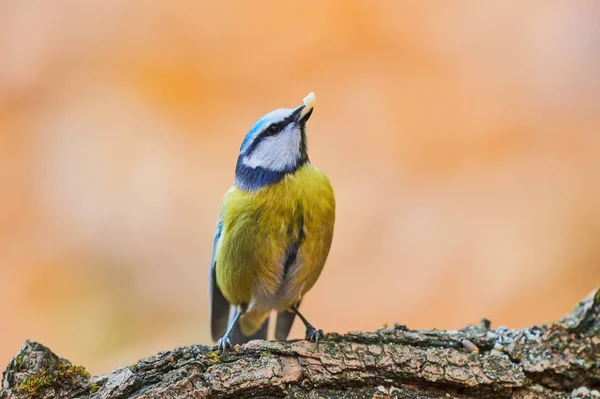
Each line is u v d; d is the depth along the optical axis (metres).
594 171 12.43
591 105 13.05
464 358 5.73
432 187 12.68
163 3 13.98
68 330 11.88
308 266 6.86
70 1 13.88
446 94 13.41
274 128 6.81
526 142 12.92
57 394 5.42
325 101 13.53
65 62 13.66
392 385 5.58
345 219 12.45
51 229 12.66
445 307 11.52
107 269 12.47
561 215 12.07
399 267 11.91
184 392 5.24
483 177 12.69
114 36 13.83
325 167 13.03
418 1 14.05
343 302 11.71
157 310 12.16
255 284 6.93
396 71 13.70
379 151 13.11
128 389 5.28
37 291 12.20
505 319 11.29
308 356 5.58
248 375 5.36
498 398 5.65
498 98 13.33
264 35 13.91
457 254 11.91
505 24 13.89
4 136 13.17
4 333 11.74
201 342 11.77
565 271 11.59
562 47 13.49
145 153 13.20
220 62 13.77
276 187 6.68
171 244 12.66
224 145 13.29
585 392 5.71
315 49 13.87
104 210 12.80
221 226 7.23
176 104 13.53
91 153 13.14
